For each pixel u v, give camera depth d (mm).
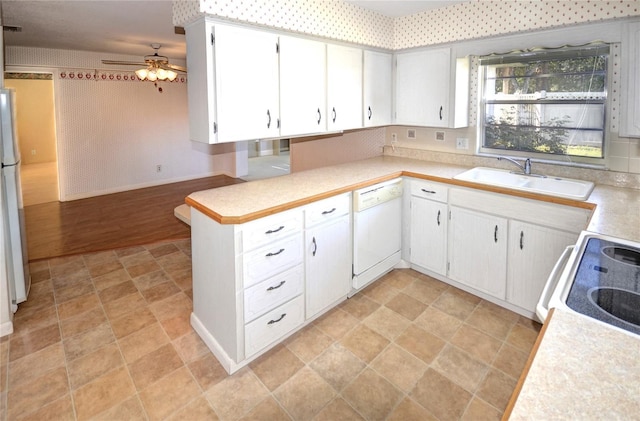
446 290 2986
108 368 2166
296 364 2189
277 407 1886
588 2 2361
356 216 2744
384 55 3408
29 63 5320
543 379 783
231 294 2053
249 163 9492
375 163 3521
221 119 2342
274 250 2188
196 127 2445
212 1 2131
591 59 2570
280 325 2307
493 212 2635
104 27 3936
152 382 2059
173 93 6906
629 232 1625
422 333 2455
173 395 1967
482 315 2641
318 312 2590
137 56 6246
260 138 2568
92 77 5934
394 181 3080
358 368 2152
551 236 2367
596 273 1247
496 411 1833
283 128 2691
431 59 3211
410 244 3250
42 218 5039
